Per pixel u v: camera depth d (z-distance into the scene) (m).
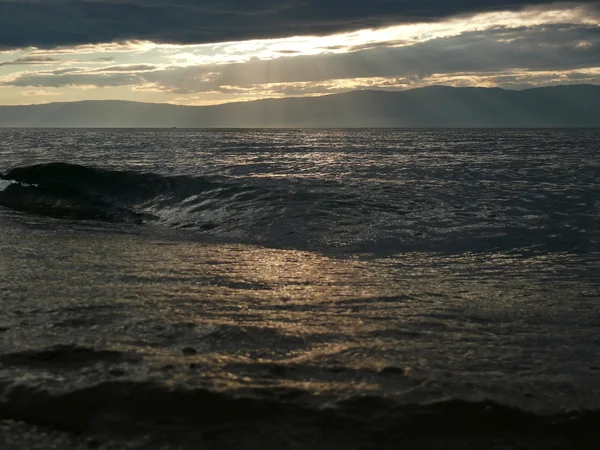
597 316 4.84
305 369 3.37
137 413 2.78
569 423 2.76
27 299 5.06
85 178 13.36
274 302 5.16
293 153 33.97
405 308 5.05
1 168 21.50
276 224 9.78
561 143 50.97
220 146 44.59
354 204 10.85
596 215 10.01
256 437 2.60
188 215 11.04
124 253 7.77
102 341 3.83
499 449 2.58
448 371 3.39
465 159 26.55
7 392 2.99
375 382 3.17
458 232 9.19
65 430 2.67
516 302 5.36
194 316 4.57
